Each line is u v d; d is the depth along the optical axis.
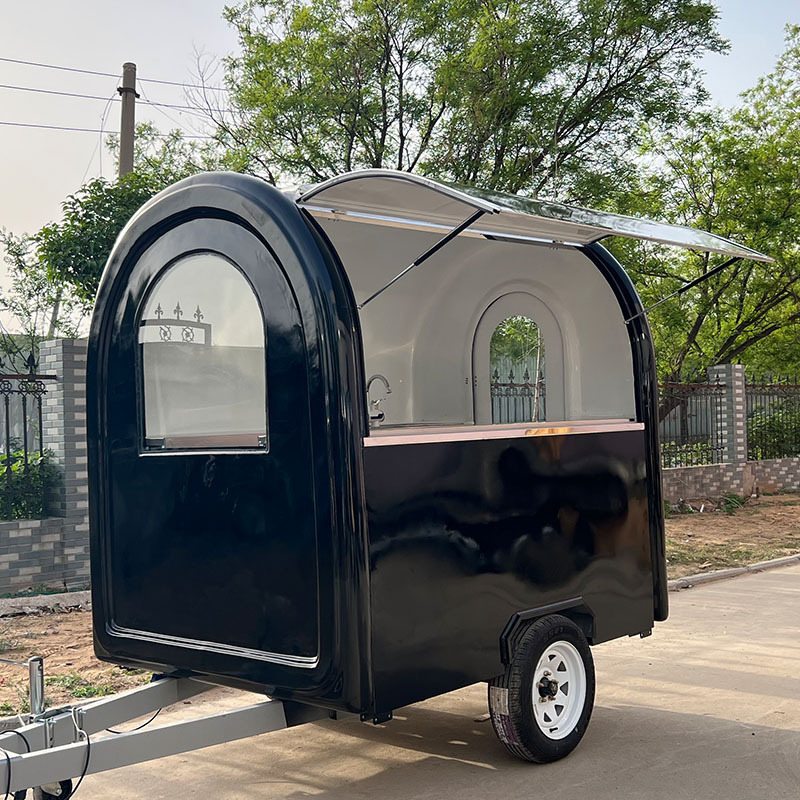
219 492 4.05
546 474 4.64
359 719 3.89
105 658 4.46
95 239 12.50
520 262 5.78
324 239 3.95
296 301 3.83
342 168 16.03
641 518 5.26
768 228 18.67
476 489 4.25
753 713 5.39
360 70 15.63
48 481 8.93
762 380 18.05
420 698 3.93
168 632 4.23
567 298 5.68
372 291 5.82
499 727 4.46
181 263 4.33
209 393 4.20
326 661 3.67
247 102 16.03
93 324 4.60
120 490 4.43
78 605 8.00
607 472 5.04
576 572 4.79
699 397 16.39
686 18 15.07
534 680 4.46
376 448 3.81
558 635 4.59
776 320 20.62
